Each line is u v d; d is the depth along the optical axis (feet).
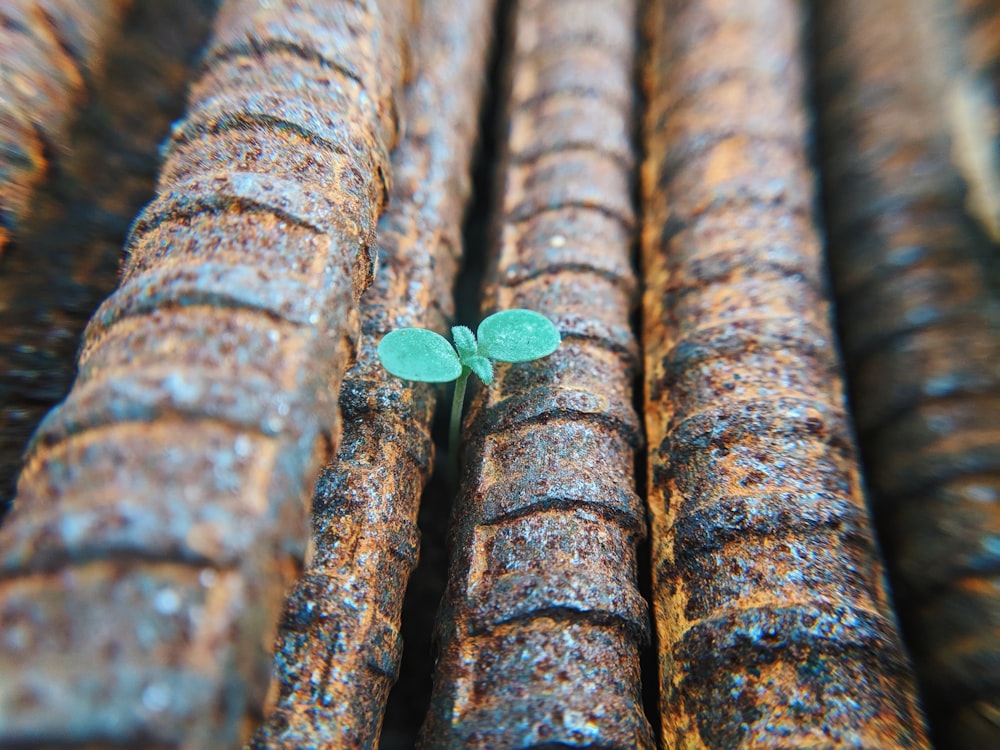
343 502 0.19
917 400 0.23
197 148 0.19
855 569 0.19
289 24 0.21
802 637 0.17
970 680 0.18
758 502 0.19
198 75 0.22
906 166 0.28
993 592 0.19
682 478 0.21
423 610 0.23
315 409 0.15
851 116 0.32
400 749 0.20
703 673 0.18
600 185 0.28
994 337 0.23
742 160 0.28
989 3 0.29
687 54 0.33
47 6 0.22
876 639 0.17
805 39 0.37
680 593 0.19
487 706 0.17
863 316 0.26
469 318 0.29
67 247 0.23
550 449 0.20
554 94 0.31
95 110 0.25
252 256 0.16
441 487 0.25
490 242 0.29
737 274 0.25
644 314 0.27
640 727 0.17
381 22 0.24
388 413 0.21
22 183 0.21
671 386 0.23
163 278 0.15
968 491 0.20
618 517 0.20
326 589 0.17
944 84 0.29
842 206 0.30
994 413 0.22
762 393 0.21
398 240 0.24
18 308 0.21
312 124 0.19
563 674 0.17
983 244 0.26
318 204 0.17
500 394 0.22
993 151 0.26
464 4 0.33
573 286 0.25
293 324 0.15
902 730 0.16
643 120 0.34
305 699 0.16
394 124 0.24
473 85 0.32
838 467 0.21
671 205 0.28
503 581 0.18
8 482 0.19
